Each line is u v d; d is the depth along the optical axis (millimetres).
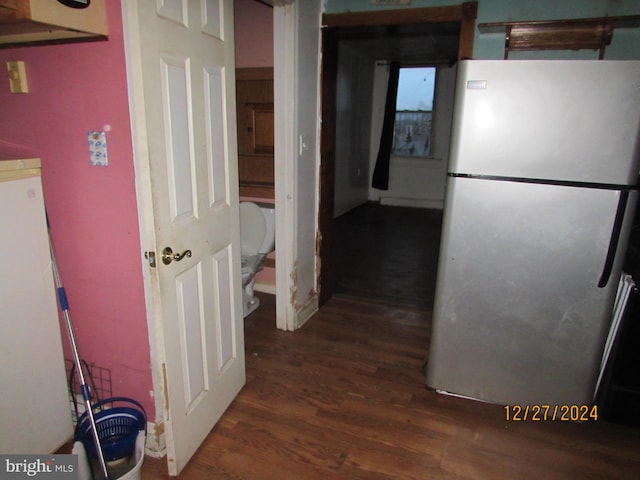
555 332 1970
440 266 2072
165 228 1483
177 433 1664
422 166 6949
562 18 2199
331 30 2771
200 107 1635
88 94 1535
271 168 3184
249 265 3006
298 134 2580
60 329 1814
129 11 1260
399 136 7047
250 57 3037
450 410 2125
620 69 1648
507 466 1795
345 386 2299
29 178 1546
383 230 5602
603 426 2037
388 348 2686
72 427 1849
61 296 1570
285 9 2346
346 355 2596
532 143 1795
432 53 5844
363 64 6320
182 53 1498
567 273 1887
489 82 1781
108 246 1670
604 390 2031
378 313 3162
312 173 2867
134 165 1542
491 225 1928
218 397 1979
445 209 1997
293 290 2809
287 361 2518
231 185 1923
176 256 1541
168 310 1538
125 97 1490
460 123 1859
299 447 1868
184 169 1574
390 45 5273
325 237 3162
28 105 1625
